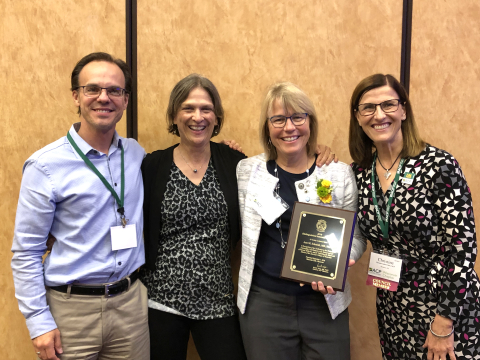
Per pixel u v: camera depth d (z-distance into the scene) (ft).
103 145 4.62
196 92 5.04
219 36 6.31
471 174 6.85
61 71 6.22
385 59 6.47
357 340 6.89
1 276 6.63
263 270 4.86
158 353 4.95
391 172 4.68
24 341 6.73
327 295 4.63
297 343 4.88
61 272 4.32
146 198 5.16
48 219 4.21
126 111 6.32
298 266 4.55
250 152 6.52
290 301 4.72
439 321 4.19
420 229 4.32
